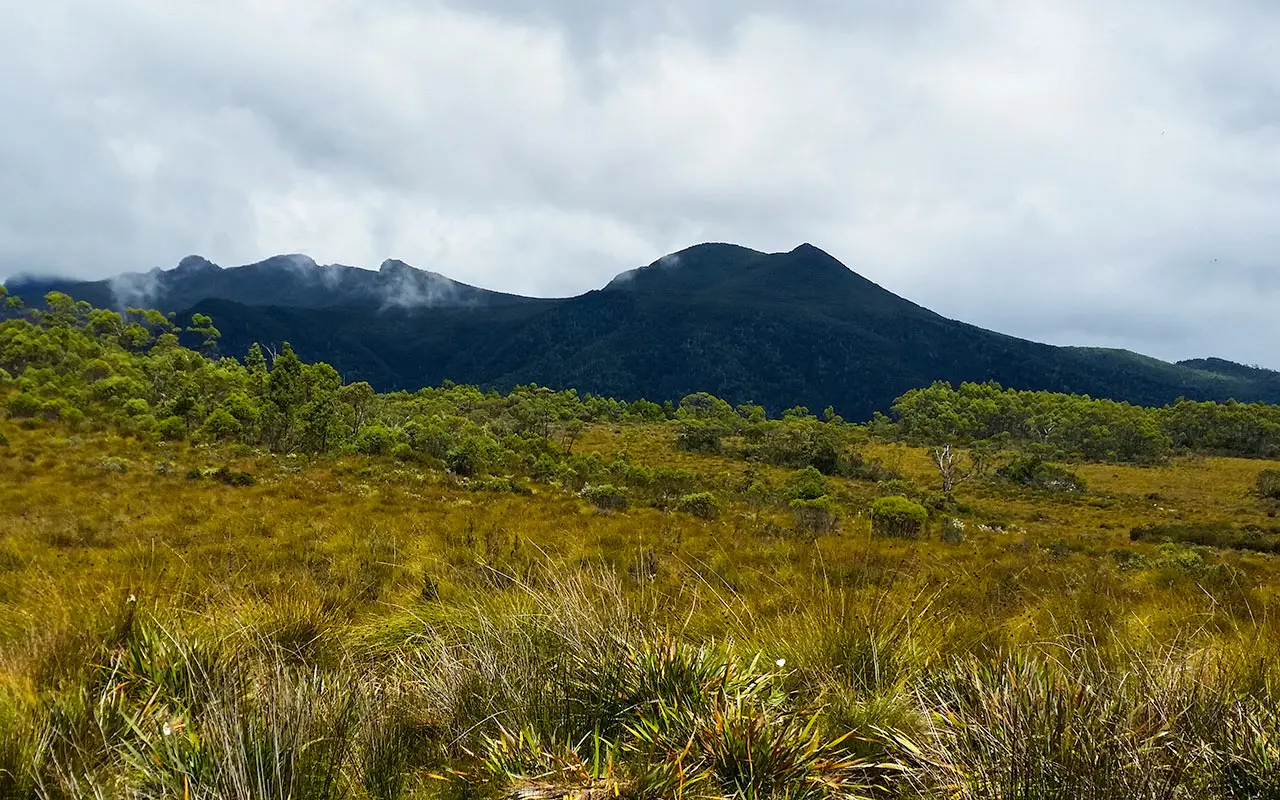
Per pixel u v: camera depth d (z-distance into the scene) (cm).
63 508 1419
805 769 241
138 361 6450
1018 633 445
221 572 673
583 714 290
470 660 333
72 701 279
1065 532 3784
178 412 3991
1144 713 267
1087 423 11431
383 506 1802
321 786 237
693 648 326
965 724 253
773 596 573
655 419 13200
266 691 283
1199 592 794
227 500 1684
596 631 335
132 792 226
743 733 246
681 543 1212
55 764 233
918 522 2316
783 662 296
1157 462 9769
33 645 349
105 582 542
